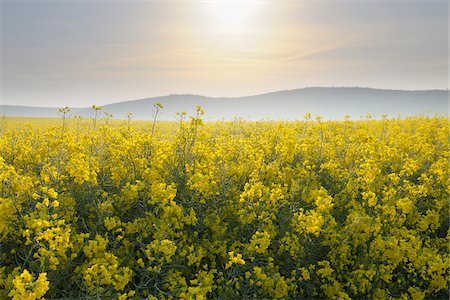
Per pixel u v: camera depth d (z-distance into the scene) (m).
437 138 13.25
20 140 9.17
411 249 5.51
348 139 11.88
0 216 4.77
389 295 5.48
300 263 5.54
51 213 5.11
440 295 5.62
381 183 7.47
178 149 7.90
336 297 5.21
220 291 4.92
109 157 7.46
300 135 13.75
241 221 5.77
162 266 4.83
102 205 5.26
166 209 5.35
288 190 7.14
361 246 5.84
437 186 8.04
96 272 4.18
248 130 16.16
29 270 4.59
